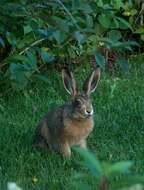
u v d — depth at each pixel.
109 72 14.20
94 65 14.24
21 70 11.24
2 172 9.72
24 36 11.44
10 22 10.07
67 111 10.35
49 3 9.48
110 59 14.54
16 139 11.05
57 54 13.46
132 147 10.73
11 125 11.55
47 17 8.84
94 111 12.15
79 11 9.69
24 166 9.86
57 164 10.03
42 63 13.59
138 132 11.23
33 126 11.54
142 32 14.50
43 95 13.07
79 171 9.70
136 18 14.62
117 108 12.31
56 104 12.57
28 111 12.28
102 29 11.62
